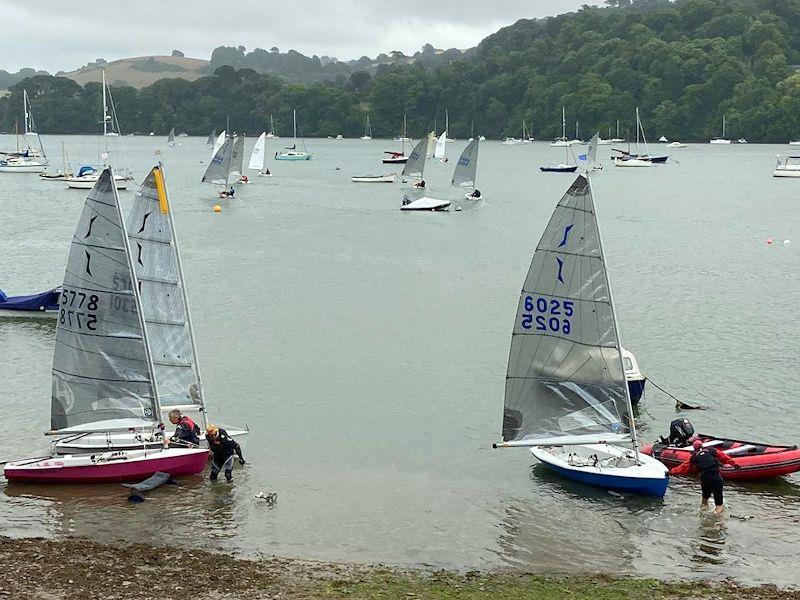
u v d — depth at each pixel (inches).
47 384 1894.7
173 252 1536.7
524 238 4079.7
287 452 1550.2
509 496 1389.0
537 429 1471.5
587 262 1419.8
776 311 2635.3
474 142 5841.5
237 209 5142.7
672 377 1994.3
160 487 1398.9
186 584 1082.1
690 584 1111.0
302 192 6240.2
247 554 1183.6
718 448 1499.8
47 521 1273.4
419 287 2947.8
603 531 1272.1
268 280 3026.6
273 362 2064.5
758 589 1098.7
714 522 1302.9
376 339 2277.3
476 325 2437.3
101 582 1078.4
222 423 1681.8
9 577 1083.9
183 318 1552.7
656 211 5246.1
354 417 1722.4
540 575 1138.0
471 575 1133.7
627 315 2581.2
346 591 1079.0
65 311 1424.7
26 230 4175.7
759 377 1989.4
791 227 4505.4
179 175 7687.0
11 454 1507.1
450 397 1843.0
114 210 1402.6
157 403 1459.2
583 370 1443.2
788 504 1371.8
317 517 1302.9
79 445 1451.8
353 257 3523.6
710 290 2935.5
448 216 4926.2
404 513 1323.8
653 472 1389.0
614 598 1071.0
